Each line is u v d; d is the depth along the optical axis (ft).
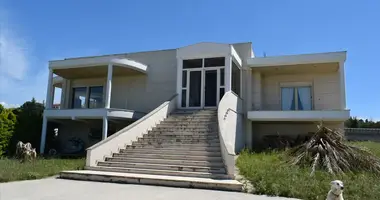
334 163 32.73
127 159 37.35
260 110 56.95
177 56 55.16
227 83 50.70
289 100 58.70
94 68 59.16
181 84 54.44
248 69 57.57
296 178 27.81
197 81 53.83
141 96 63.77
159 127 46.37
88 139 65.72
